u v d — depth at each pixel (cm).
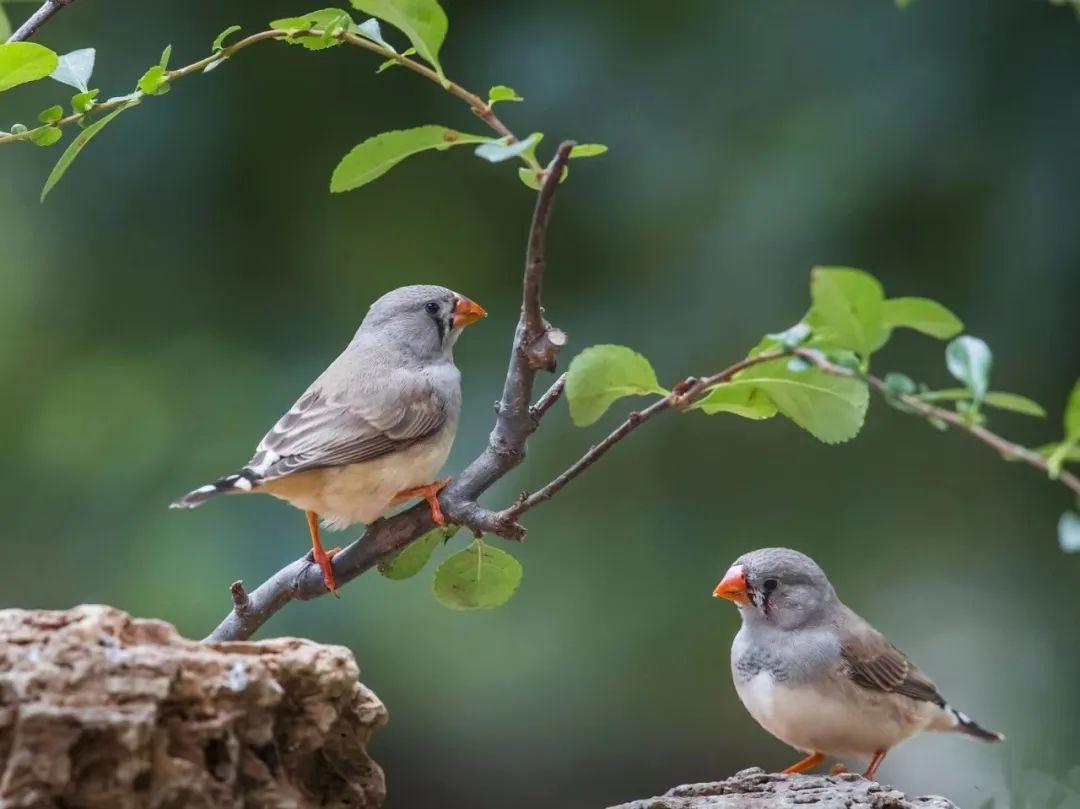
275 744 562
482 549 701
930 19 1240
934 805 727
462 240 1364
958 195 1221
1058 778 1258
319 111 1342
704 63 1296
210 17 1320
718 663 1302
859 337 510
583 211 1329
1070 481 477
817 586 923
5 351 1346
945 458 1294
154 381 1335
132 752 519
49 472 1320
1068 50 1205
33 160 1338
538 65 1315
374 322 910
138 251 1349
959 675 1315
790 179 1249
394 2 601
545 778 1315
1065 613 1307
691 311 1286
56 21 1305
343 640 1276
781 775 791
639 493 1317
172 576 1254
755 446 1312
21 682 516
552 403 702
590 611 1306
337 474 822
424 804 1309
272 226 1357
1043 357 1233
